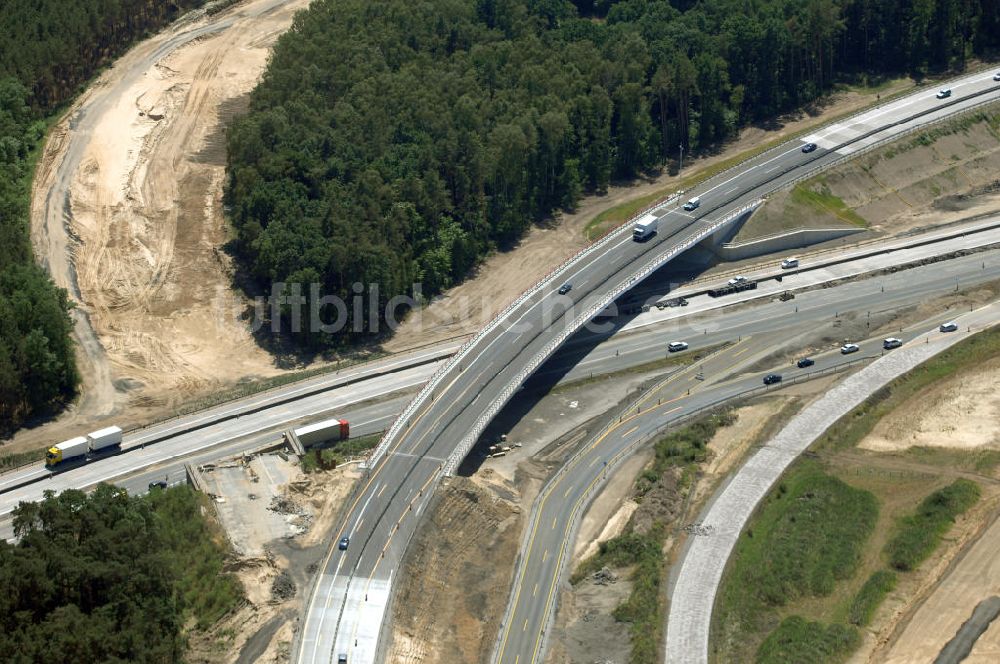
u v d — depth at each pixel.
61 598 170.25
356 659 180.25
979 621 187.75
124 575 172.62
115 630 168.00
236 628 188.62
